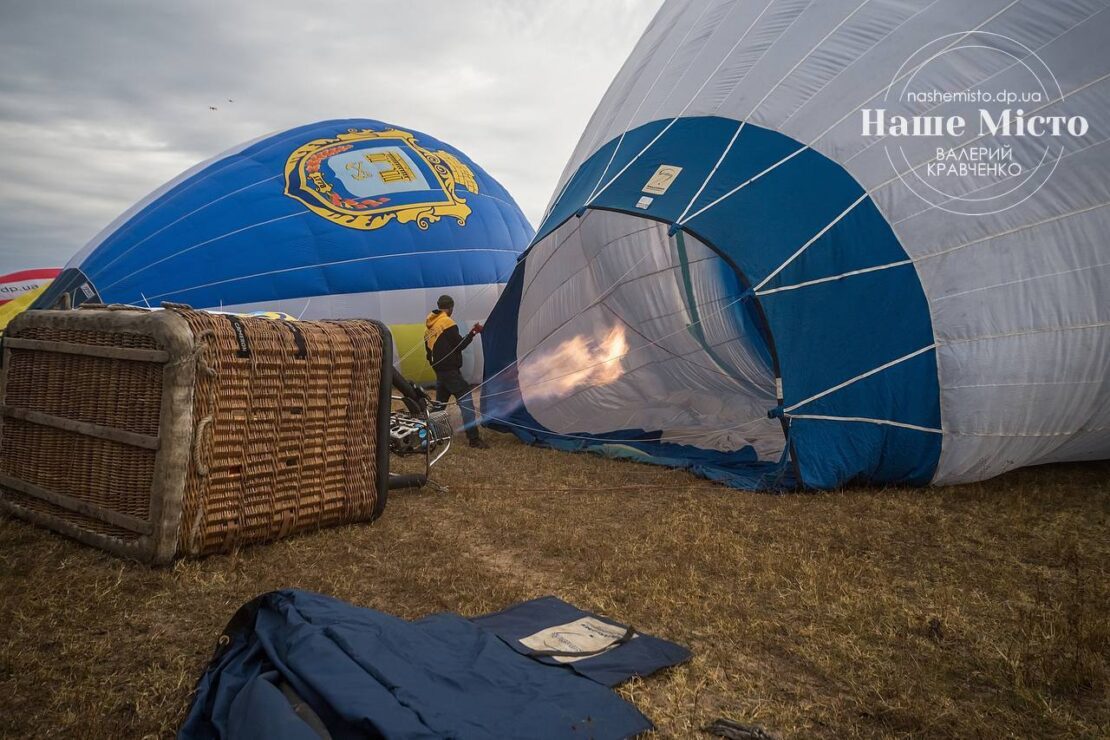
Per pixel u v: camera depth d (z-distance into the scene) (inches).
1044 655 120.7
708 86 287.4
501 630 121.0
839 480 231.5
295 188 447.5
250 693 89.7
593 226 340.2
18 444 173.9
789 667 118.2
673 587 147.0
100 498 155.4
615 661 112.2
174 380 143.8
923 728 101.0
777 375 234.5
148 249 413.1
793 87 263.7
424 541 173.0
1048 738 100.3
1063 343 227.6
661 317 364.8
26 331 172.7
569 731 90.4
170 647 117.7
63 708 99.5
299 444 168.6
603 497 222.4
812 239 240.5
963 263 228.7
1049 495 233.3
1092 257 227.8
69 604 129.8
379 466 185.3
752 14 291.3
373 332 184.2
